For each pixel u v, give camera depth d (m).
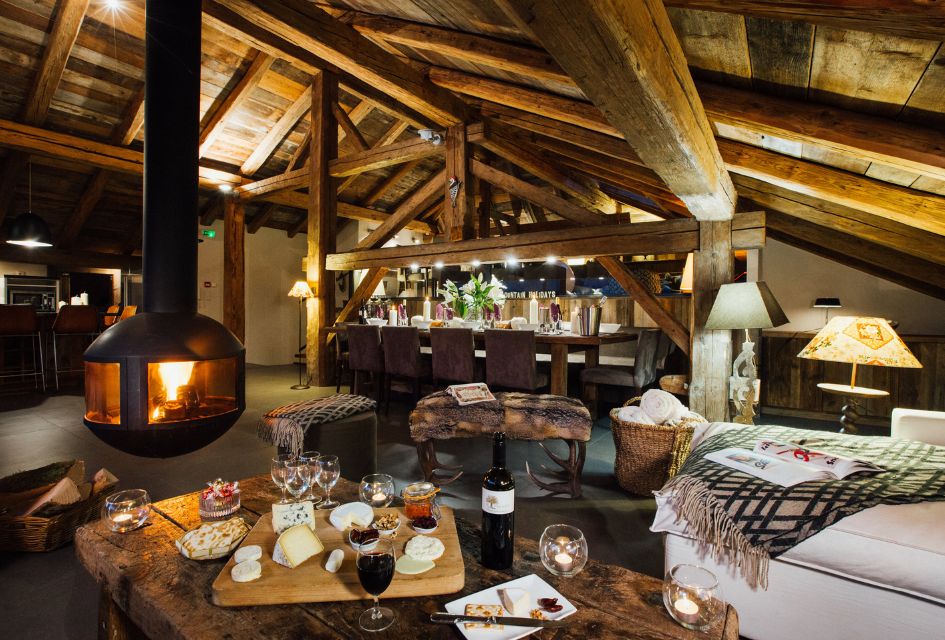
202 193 8.04
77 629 1.63
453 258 5.28
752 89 2.09
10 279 6.95
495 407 2.77
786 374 4.91
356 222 9.43
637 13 1.23
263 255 9.30
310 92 6.60
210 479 3.03
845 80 1.71
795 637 1.46
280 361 9.57
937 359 4.25
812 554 1.43
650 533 2.34
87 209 6.96
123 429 1.79
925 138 1.75
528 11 1.03
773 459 1.82
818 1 1.17
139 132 6.35
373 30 4.53
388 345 4.83
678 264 7.44
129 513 1.39
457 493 2.81
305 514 1.34
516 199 9.41
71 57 5.21
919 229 3.02
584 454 2.79
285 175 6.89
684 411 2.83
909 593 1.32
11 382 5.75
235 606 1.04
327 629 0.96
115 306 7.08
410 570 1.11
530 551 1.28
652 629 0.96
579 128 4.78
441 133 5.50
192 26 2.05
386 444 3.81
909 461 1.83
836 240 4.16
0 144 5.42
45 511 2.17
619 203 8.61
